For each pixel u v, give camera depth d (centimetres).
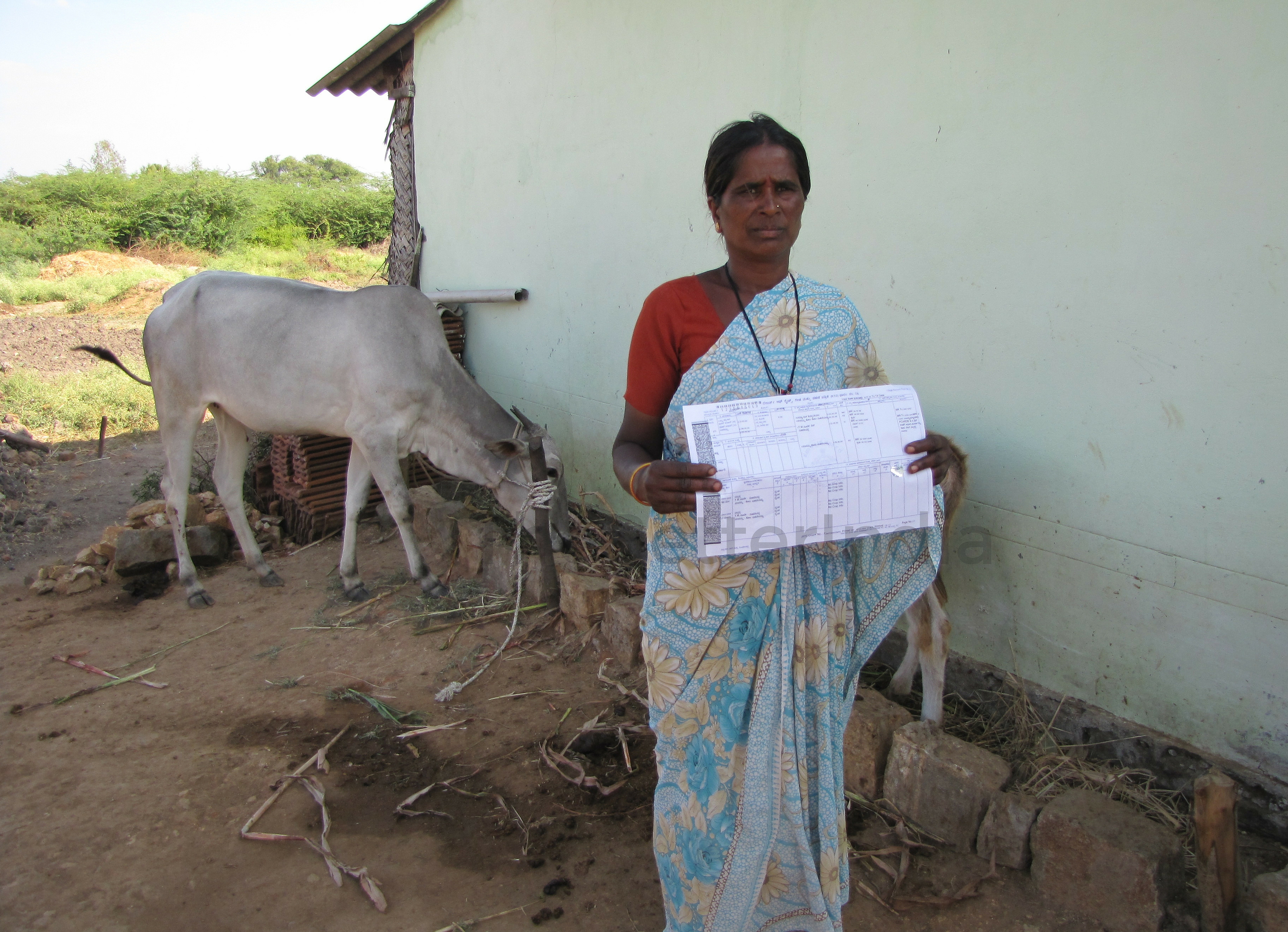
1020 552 291
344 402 426
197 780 294
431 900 235
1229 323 227
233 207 2483
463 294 608
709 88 393
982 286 287
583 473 530
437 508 520
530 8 519
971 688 310
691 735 172
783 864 179
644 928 223
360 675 370
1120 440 256
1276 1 208
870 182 321
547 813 272
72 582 473
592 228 491
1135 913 210
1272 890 193
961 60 282
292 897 238
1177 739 255
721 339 157
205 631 420
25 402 898
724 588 165
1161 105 233
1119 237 248
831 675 173
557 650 383
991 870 234
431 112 675
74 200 2473
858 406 156
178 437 455
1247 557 232
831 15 326
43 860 254
